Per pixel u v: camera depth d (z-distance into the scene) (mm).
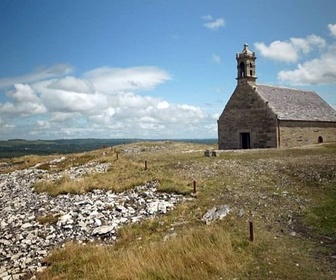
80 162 47031
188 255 13922
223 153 41500
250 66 52281
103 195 27438
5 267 16172
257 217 18719
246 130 51812
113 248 17219
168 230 18500
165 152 51344
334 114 62062
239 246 14859
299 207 20281
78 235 19844
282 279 12211
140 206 23719
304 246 14859
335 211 19312
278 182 25906
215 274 12812
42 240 19469
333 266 12977
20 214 24844
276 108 49844
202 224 18547
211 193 23938
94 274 13953
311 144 51281
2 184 38500
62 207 25438
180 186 26094
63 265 15555
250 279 12320
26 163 55312
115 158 45781
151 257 14219
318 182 25062
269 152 39906
